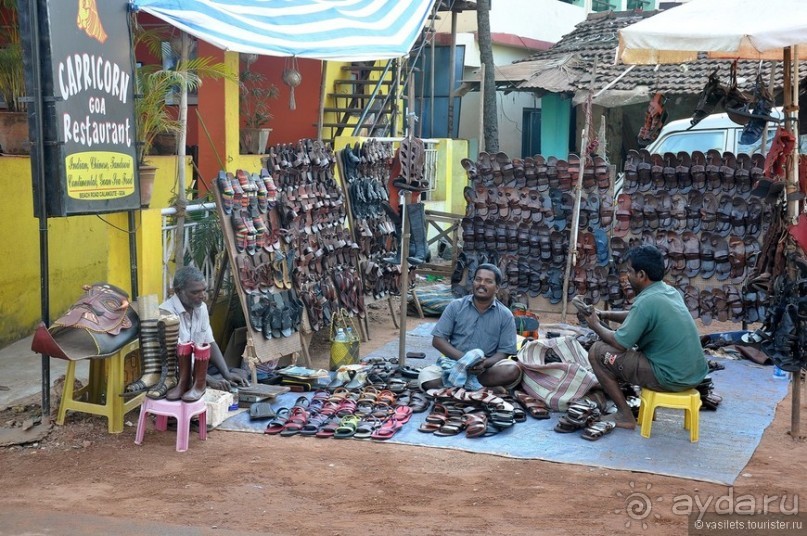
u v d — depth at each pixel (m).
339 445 5.91
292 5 9.16
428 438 6.02
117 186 6.29
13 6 8.49
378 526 4.56
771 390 7.38
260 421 6.33
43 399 6.14
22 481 5.21
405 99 14.66
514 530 4.54
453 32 15.60
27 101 5.62
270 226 7.69
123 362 6.12
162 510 4.75
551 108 17.48
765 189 6.51
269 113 12.60
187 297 6.42
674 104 15.50
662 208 9.25
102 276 10.14
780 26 5.85
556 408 6.57
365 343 8.96
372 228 9.62
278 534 4.43
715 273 9.03
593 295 9.65
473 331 6.93
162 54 9.60
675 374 5.95
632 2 23.75
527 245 10.02
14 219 8.34
